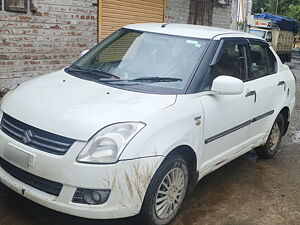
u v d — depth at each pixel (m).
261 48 5.07
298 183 4.82
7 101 3.53
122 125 3.02
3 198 3.68
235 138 4.34
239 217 3.85
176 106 3.41
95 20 8.12
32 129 3.11
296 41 46.62
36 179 3.06
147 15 9.48
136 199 3.01
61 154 2.94
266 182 4.77
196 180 3.78
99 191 2.90
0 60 6.59
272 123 5.21
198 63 3.88
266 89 4.84
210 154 3.93
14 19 6.64
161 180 3.22
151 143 3.05
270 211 4.04
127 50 4.22
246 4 19.94
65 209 2.93
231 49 4.33
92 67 4.17
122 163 2.90
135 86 3.63
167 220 3.47
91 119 3.03
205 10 11.73
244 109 4.36
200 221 3.69
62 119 3.06
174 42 4.12
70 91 3.48
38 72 7.25
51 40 7.34
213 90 3.76
